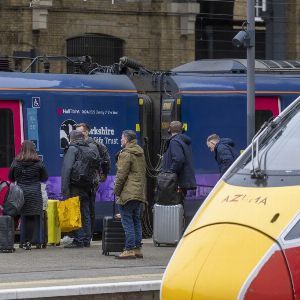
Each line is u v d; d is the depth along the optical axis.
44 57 32.62
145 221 30.23
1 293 16.36
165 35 54.78
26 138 28.91
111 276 18.91
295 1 57.56
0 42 51.50
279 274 10.24
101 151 27.11
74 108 29.53
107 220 23.11
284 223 10.60
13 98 28.81
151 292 17.48
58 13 52.75
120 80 30.55
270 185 11.47
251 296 10.23
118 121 30.19
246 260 10.46
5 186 25.17
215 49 57.41
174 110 30.69
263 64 33.09
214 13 57.03
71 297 16.88
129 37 54.44
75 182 24.53
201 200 30.69
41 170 24.48
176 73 31.64
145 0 54.62
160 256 22.80
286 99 32.19
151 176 30.61
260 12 57.56
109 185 29.88
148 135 31.08
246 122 31.48
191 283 10.73
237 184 11.86
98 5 53.66
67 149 24.80
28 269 20.41
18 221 27.50
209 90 31.08
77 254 23.39
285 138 12.62
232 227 10.93
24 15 51.56
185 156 24.89
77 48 53.59
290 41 57.72
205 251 10.91
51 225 25.45
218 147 25.66
